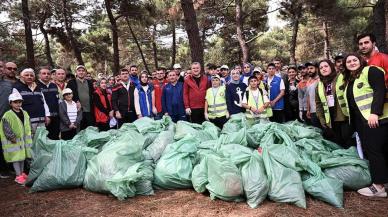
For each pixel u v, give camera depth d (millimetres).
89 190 4395
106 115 7230
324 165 4180
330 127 5004
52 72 7172
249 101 6152
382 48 9680
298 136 5020
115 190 3975
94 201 4078
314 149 4605
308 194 3902
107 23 20859
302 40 26766
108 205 3936
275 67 7211
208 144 4691
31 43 12281
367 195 3967
